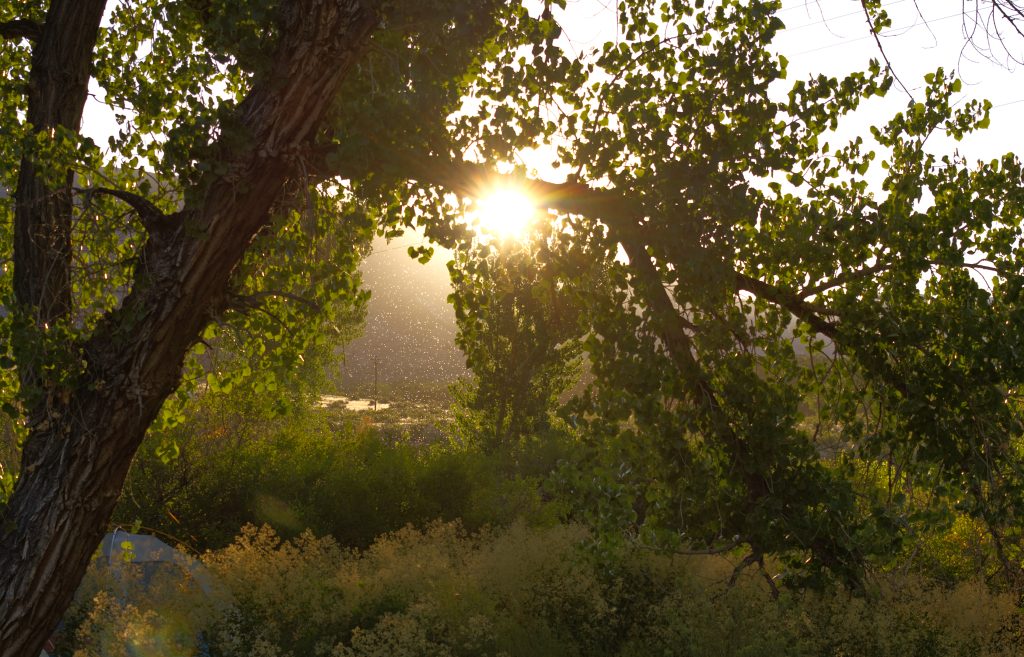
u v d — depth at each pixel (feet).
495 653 20.80
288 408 18.67
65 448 12.80
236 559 25.14
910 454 16.92
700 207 12.76
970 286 16.08
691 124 13.43
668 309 13.52
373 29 12.52
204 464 37.50
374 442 41.29
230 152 12.56
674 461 14.15
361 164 12.72
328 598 22.79
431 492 38.34
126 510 36.09
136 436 13.23
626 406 13.42
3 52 19.53
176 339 13.14
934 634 18.63
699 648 18.81
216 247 12.88
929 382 16.28
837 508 15.61
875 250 15.94
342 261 15.65
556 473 14.17
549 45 12.45
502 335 52.65
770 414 14.76
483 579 23.48
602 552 14.08
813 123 14.57
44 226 14.93
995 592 21.33
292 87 12.48
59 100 16.38
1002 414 16.03
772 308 16.43
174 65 18.24
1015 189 15.56
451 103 13.33
